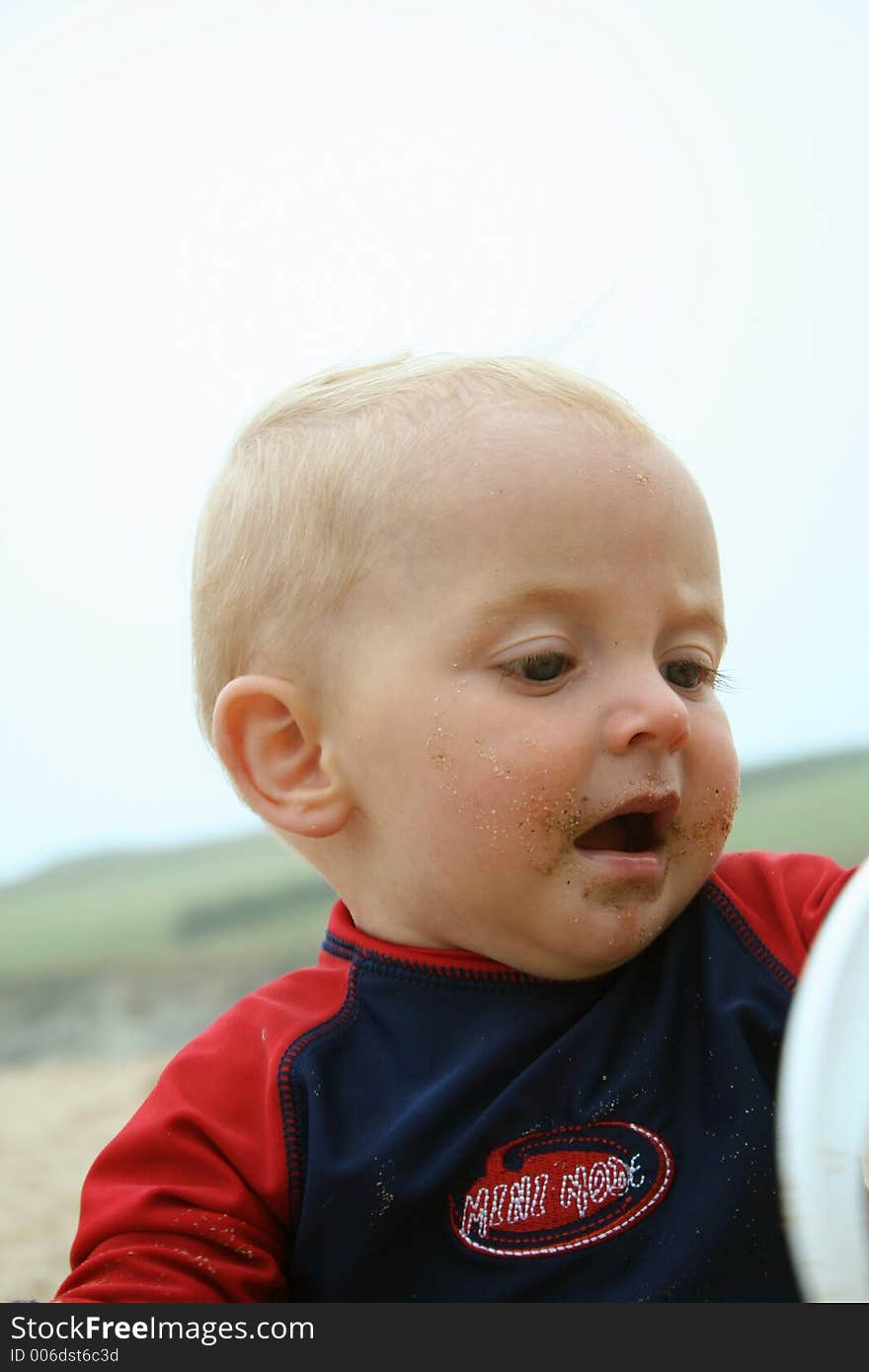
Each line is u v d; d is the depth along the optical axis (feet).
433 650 3.52
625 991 3.57
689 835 3.51
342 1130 3.47
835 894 3.76
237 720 3.89
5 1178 8.16
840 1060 2.34
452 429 3.71
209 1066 3.68
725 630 3.83
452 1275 3.31
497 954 3.58
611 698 3.42
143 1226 3.42
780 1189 3.31
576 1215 3.28
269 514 3.96
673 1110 3.39
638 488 3.58
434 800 3.49
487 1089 3.43
